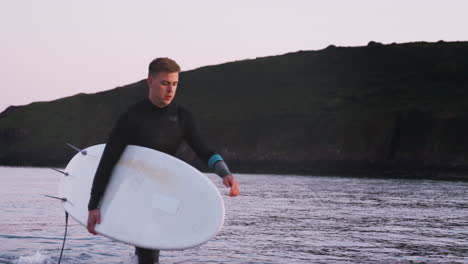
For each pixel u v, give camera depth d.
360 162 46.59
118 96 82.25
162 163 3.02
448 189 19.73
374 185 22.86
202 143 3.24
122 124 3.02
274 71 84.56
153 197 2.97
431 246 6.23
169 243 2.85
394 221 8.95
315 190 18.28
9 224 7.72
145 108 3.08
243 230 7.48
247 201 12.93
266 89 79.94
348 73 78.56
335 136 49.59
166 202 2.95
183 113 3.21
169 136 3.14
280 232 7.33
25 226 7.52
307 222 8.62
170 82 3.03
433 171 42.31
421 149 43.75
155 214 2.94
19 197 13.19
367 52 83.31
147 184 3.00
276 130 55.72
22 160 72.56
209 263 4.91
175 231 2.87
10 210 9.91
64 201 3.23
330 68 81.50
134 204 2.98
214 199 2.89
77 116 79.50
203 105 79.88
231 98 80.56
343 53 84.25
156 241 2.88
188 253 5.46
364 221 8.88
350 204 12.28
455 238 6.96
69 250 5.52
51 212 9.68
